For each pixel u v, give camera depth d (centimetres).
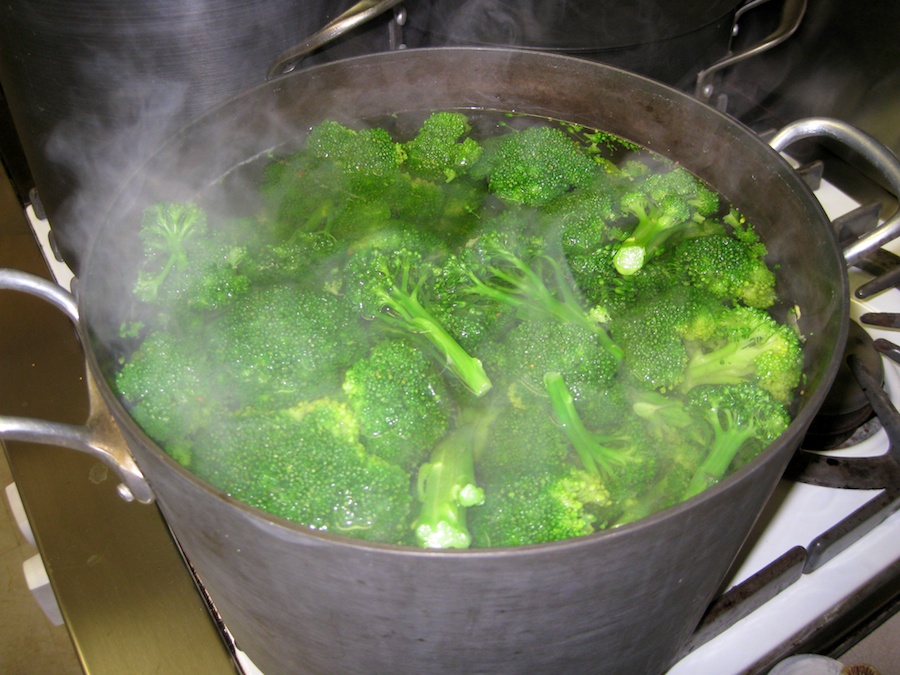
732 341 44
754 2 65
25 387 53
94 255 39
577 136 56
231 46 49
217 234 48
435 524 36
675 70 62
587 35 56
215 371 41
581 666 36
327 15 53
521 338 43
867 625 50
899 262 60
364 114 56
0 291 57
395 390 39
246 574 32
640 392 43
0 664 77
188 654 43
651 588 32
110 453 37
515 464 39
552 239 49
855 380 51
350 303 45
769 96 77
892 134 68
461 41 59
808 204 44
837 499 49
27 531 53
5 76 51
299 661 38
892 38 66
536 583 29
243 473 36
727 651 44
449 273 47
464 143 54
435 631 32
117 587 45
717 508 30
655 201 51
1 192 65
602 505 38
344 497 36
